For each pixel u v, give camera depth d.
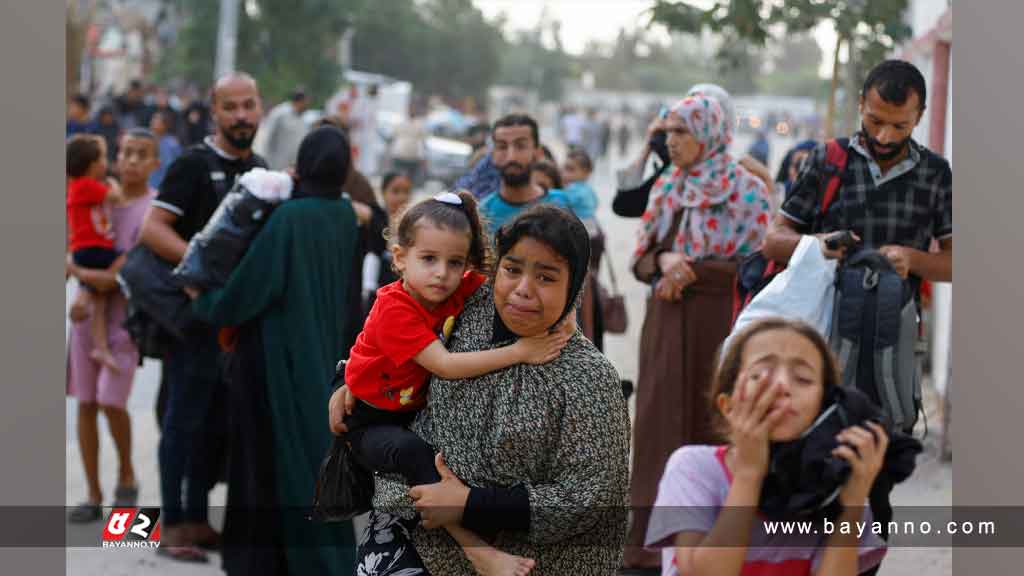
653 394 5.43
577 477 2.94
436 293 3.05
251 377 5.04
